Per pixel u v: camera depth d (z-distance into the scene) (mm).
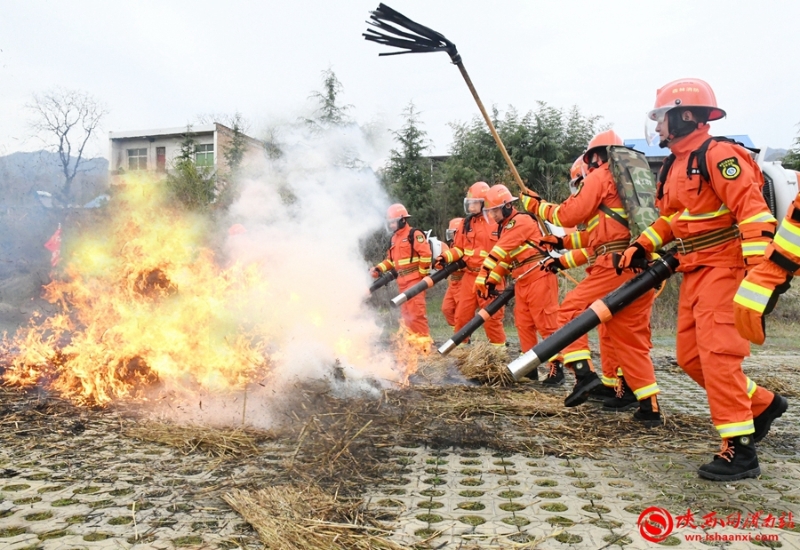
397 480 3014
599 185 4273
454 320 8031
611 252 4273
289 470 3031
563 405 4676
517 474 3150
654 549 2279
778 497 2842
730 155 2961
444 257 6980
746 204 2879
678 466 3303
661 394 5578
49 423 3803
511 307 12555
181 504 2598
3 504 2590
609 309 3211
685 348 3350
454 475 3109
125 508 2549
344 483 2906
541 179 16312
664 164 3451
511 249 5785
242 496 2615
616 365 4742
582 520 2545
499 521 2521
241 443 3400
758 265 2748
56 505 2580
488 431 3912
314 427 3711
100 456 3225
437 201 16156
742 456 3086
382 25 4535
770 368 7305
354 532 2348
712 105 3158
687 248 3184
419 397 4789
